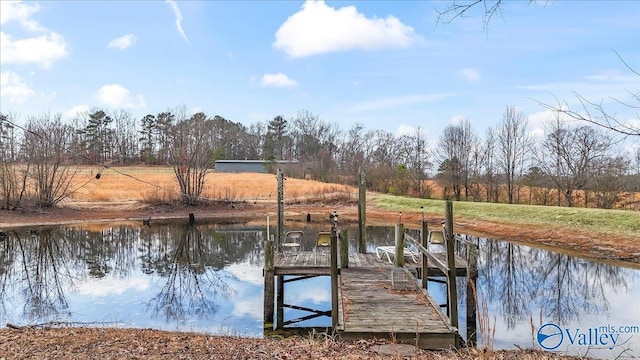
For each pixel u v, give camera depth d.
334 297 6.69
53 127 28.12
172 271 13.61
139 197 32.28
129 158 67.00
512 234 19.55
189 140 33.41
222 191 35.34
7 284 11.92
